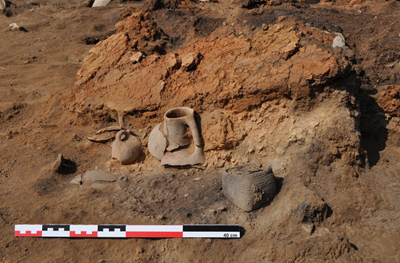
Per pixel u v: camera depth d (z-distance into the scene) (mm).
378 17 1381
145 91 992
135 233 742
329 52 845
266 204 775
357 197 775
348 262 669
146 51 1154
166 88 975
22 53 1838
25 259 713
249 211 765
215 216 766
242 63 912
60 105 1207
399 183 808
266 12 1281
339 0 1940
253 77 870
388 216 755
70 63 1712
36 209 806
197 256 705
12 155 1016
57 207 814
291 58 863
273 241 706
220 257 702
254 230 736
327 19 1333
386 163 871
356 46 1261
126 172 927
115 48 1119
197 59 980
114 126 1030
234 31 1179
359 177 808
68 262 706
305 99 839
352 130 813
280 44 903
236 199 768
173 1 1703
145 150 965
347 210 755
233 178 767
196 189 841
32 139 1081
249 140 884
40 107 1229
